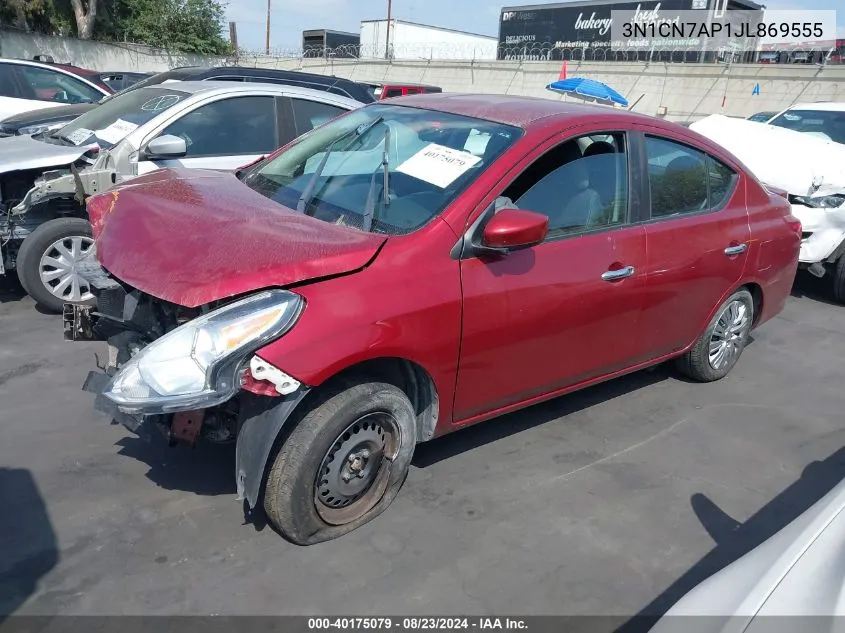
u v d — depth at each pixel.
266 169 3.95
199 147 5.64
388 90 19.23
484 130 3.50
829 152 7.32
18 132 7.15
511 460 3.73
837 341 6.04
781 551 2.01
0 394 4.02
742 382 4.99
